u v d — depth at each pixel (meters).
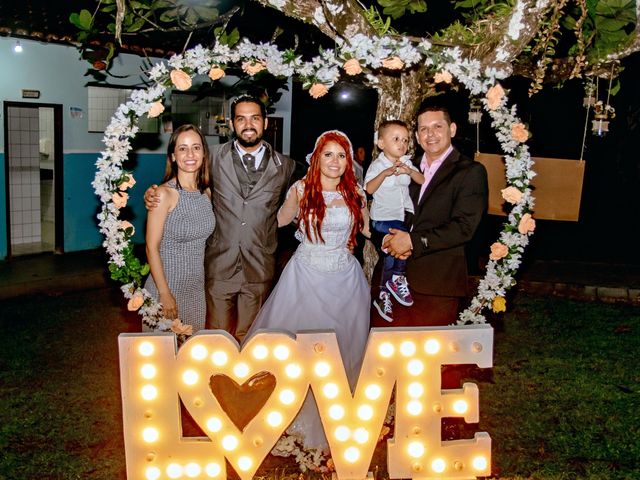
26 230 11.54
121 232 4.48
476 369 6.37
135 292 4.50
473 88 4.45
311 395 4.46
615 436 5.07
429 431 3.83
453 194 4.58
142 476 3.77
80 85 11.02
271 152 5.33
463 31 5.10
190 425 4.73
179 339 4.68
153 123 11.73
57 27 10.33
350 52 4.37
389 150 4.77
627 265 10.89
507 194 4.39
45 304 8.65
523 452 4.80
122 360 3.69
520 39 4.56
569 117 13.27
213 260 5.33
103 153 4.47
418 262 4.68
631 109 13.69
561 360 6.74
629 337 7.52
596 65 5.30
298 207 4.96
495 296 4.45
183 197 4.73
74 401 5.58
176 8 5.50
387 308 5.08
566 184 4.77
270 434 3.77
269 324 4.85
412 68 5.17
